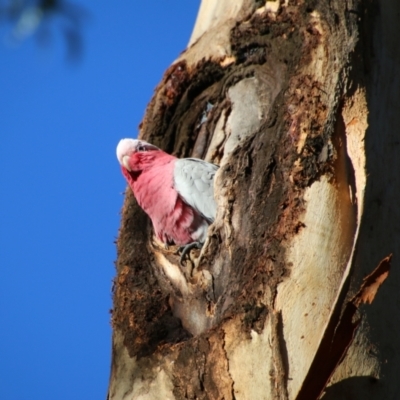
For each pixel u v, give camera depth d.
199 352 7.68
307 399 6.77
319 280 7.27
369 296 6.76
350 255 7.22
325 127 7.77
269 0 9.80
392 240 7.55
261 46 10.01
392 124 7.96
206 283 8.69
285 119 8.21
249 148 8.69
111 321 9.21
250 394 7.25
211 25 10.66
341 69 7.93
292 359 7.05
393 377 7.11
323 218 7.48
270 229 7.81
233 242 8.46
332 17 8.30
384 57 8.21
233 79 10.33
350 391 6.94
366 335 7.12
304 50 8.36
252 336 7.36
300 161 7.76
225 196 8.66
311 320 7.13
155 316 8.85
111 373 8.80
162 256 9.60
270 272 7.50
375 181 7.59
